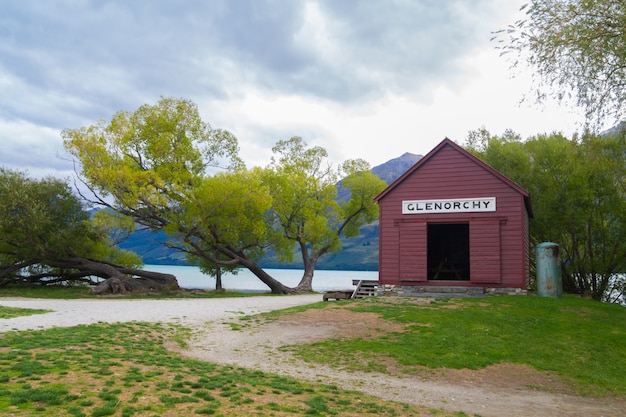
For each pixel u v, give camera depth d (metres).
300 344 15.17
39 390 8.10
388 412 8.98
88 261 37.31
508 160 32.84
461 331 16.22
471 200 23.78
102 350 12.29
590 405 10.62
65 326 16.19
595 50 14.94
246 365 12.55
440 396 10.73
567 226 30.34
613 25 14.71
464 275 30.91
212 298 32.28
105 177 33.91
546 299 21.45
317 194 48.56
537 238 32.72
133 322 17.77
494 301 20.92
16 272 40.00
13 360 10.41
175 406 7.91
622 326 17.34
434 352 14.16
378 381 11.71
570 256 32.94
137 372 10.13
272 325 18.22
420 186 24.78
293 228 46.28
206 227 36.69
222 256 43.19
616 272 31.16
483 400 10.60
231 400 8.59
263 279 43.00
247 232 39.84
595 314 18.94
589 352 14.41
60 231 35.88
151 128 37.72
